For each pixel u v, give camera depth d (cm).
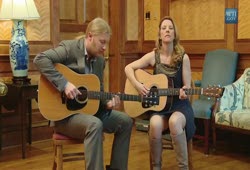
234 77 409
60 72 253
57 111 252
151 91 286
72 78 255
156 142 280
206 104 384
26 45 376
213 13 446
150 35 519
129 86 302
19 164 347
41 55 249
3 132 393
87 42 260
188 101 297
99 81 264
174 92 283
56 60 254
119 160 271
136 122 475
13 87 366
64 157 301
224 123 363
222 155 379
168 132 289
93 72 270
